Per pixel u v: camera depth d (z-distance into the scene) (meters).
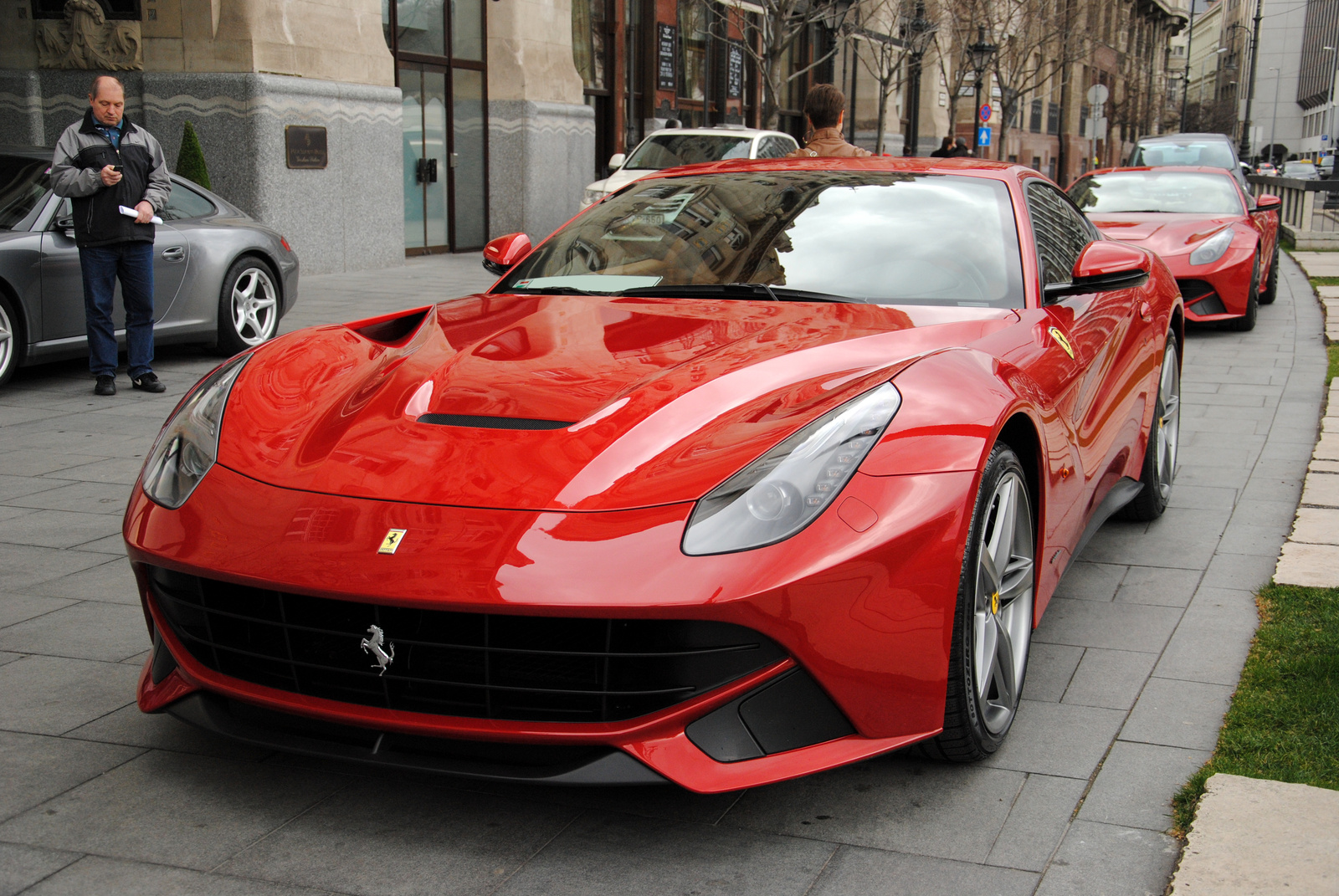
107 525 4.30
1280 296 12.40
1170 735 2.66
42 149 7.42
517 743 2.16
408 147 14.80
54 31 11.64
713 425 2.38
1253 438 5.86
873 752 2.23
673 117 21.11
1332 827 2.15
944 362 2.57
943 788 2.43
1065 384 3.03
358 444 2.43
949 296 3.18
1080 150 50.03
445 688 2.21
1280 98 113.62
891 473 2.26
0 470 5.03
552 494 2.21
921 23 20.00
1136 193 10.54
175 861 2.16
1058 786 2.43
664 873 2.12
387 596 2.09
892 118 30.11
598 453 2.29
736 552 2.10
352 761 2.23
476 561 2.10
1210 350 8.84
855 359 2.64
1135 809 2.33
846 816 2.32
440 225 15.54
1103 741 2.63
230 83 11.31
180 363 7.73
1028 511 2.72
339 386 2.77
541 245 3.74
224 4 11.28
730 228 3.52
